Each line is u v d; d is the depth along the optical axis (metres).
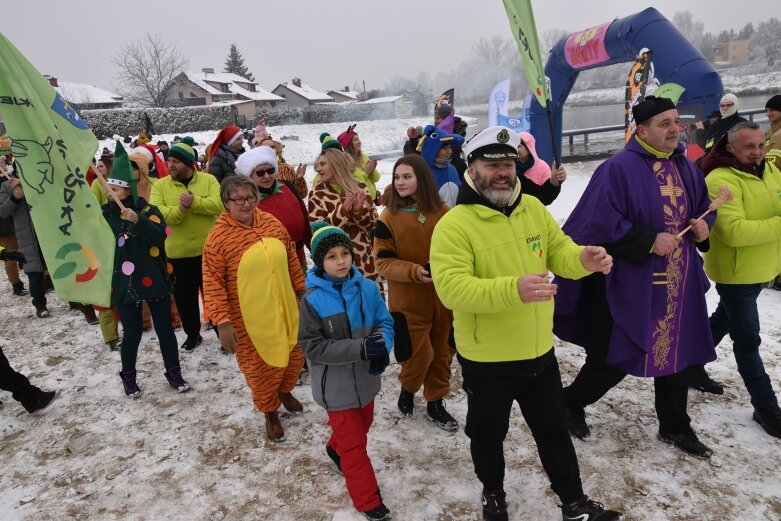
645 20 11.25
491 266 2.42
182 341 5.40
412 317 3.37
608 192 2.91
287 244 3.69
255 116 44.75
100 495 3.13
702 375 3.69
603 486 2.92
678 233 2.95
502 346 2.45
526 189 4.29
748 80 60.91
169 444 3.61
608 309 3.03
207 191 5.03
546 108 3.52
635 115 2.93
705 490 2.85
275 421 3.60
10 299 7.41
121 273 4.04
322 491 3.06
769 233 3.08
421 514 2.82
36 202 3.23
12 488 3.24
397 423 3.67
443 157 4.35
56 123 3.28
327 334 2.76
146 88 51.69
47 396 4.11
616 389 3.91
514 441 3.39
